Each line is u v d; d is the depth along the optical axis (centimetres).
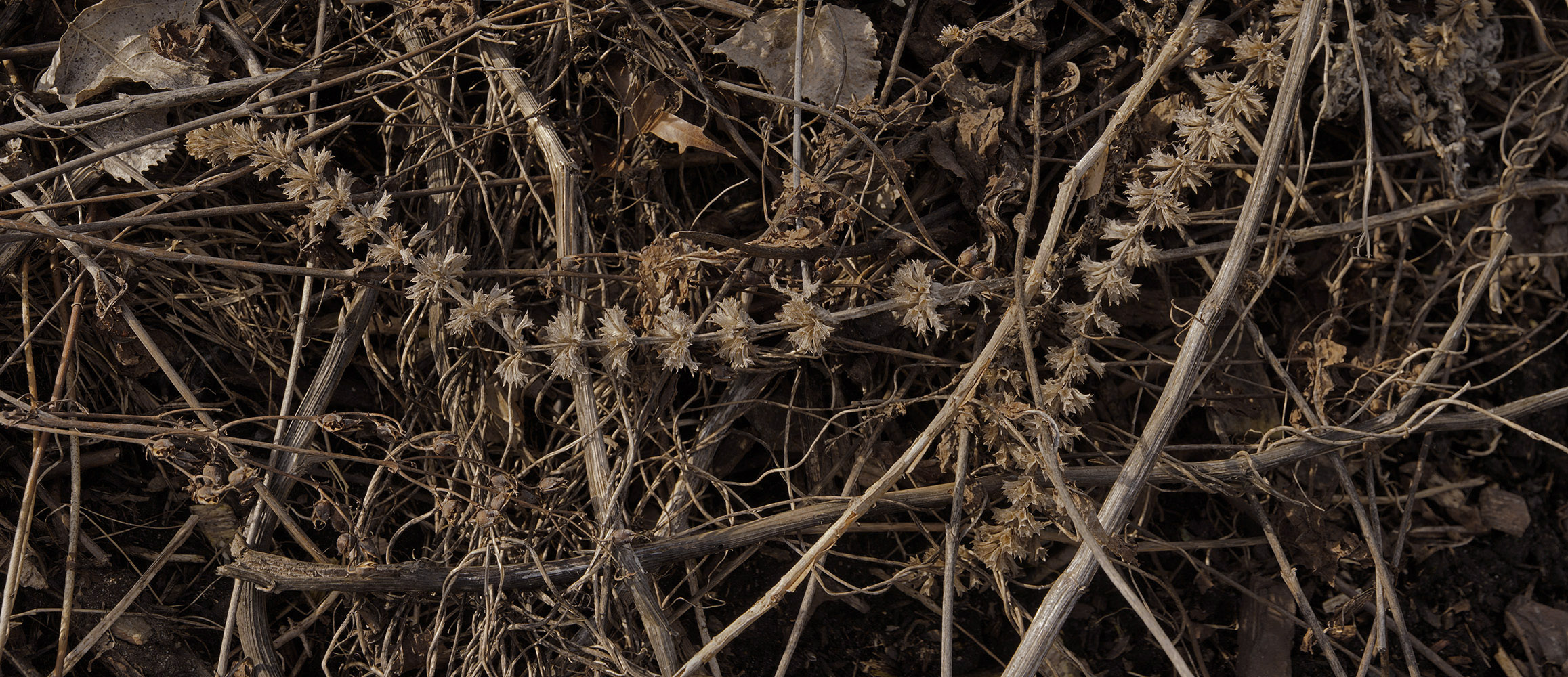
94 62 81
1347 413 85
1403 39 86
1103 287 79
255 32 83
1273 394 86
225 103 83
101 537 80
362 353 83
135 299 81
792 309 77
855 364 83
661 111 83
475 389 83
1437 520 88
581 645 80
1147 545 84
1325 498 85
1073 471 81
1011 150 82
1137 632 85
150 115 81
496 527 79
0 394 77
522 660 81
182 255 77
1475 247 89
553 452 81
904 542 85
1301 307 87
